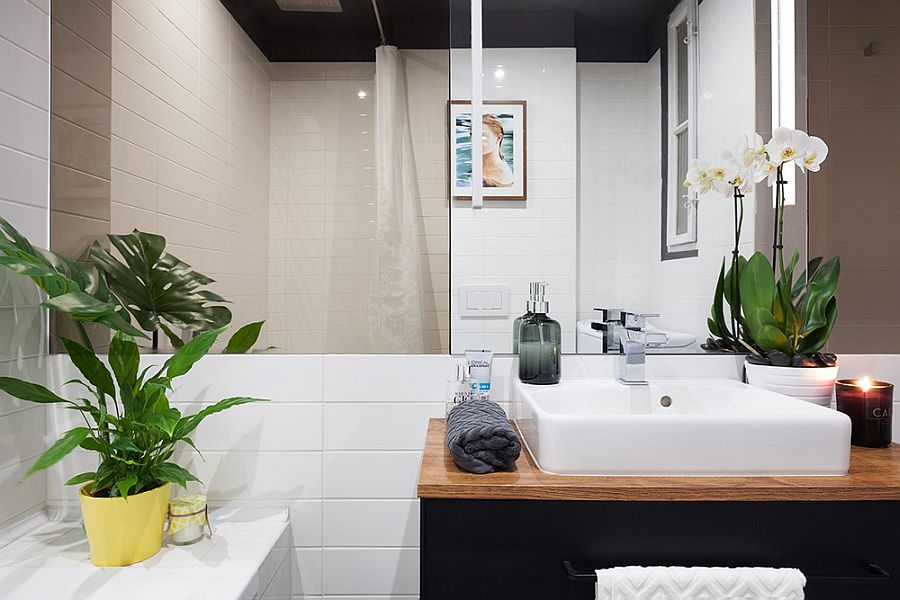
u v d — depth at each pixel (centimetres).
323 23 150
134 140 148
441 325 149
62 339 118
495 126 147
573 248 147
